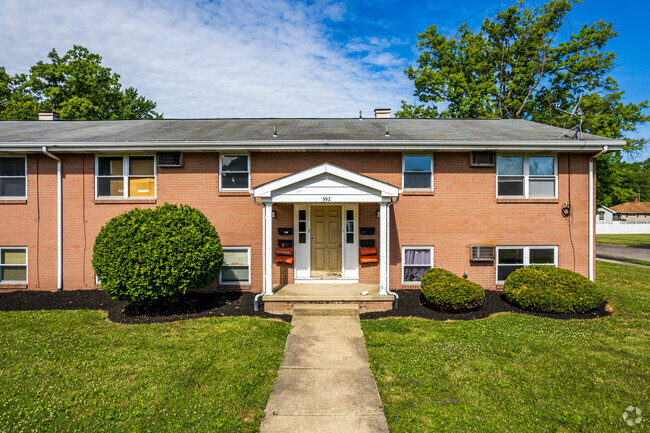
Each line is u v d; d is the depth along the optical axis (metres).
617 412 4.16
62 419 3.93
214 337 6.34
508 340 6.18
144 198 9.56
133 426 3.84
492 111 23.06
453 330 6.76
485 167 9.57
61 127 12.02
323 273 9.70
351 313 7.80
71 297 8.95
